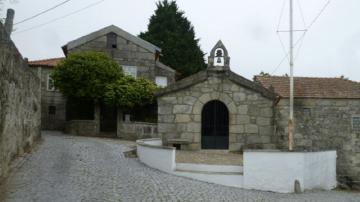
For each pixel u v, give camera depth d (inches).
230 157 676.1
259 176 532.7
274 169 535.8
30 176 458.3
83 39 1165.7
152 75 1196.5
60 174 481.4
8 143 461.4
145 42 1197.1
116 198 387.9
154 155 584.1
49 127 1171.9
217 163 596.1
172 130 756.6
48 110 1175.0
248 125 753.0
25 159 557.3
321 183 614.9
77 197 379.6
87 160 594.9
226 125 761.0
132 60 1189.1
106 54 1119.6
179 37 1633.9
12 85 469.1
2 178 426.6
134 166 579.2
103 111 1059.9
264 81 940.0
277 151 537.3
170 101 760.3
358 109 881.5
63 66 1004.6
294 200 474.3
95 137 989.2
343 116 882.1
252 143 750.5
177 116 757.3
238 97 756.0
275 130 800.3
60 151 662.5
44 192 390.0
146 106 1038.4
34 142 741.3
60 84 1005.8
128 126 980.6
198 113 757.3
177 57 1604.3
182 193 435.2
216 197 436.1
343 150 877.8
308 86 919.7
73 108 1111.0
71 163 560.7
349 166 874.1
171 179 509.4
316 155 596.4
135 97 981.8
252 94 756.6
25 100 602.2
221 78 760.3
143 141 681.0
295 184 538.9
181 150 752.3
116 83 1003.9
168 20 1681.8
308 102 882.1
